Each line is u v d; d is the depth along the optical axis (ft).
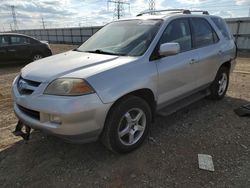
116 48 11.68
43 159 10.23
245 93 19.11
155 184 8.60
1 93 21.02
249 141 11.44
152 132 12.42
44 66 10.18
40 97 8.83
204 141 11.45
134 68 10.02
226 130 12.57
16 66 36.68
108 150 10.72
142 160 10.02
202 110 15.34
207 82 15.10
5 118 14.76
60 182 8.83
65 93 8.52
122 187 8.51
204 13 16.17
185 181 8.71
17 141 11.75
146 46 11.03
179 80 12.36
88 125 8.76
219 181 8.68
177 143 11.29
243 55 48.49
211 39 15.35
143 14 15.16
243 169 9.31
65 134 8.61
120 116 9.65
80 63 9.99
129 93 9.96
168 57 11.64
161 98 11.56
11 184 8.78
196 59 13.35
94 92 8.70
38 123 9.03
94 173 9.28
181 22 13.14
